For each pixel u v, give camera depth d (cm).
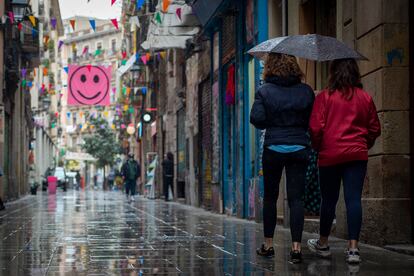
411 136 1105
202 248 1095
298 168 930
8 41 3716
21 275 796
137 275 793
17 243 1189
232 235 1353
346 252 941
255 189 1805
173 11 2783
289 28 1648
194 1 2433
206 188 2720
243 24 2050
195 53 2919
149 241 1221
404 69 1109
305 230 1428
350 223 901
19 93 4566
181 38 2984
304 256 973
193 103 3047
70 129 12431
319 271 819
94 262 916
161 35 2888
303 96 936
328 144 915
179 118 3641
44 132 7981
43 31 6675
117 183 8075
